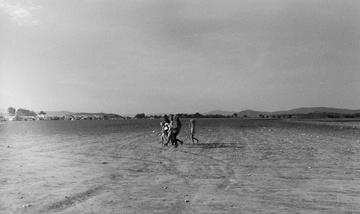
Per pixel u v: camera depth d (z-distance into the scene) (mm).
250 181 13656
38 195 11391
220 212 9453
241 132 50375
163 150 25344
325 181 13617
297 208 9836
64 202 10516
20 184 13180
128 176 14812
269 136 40656
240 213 9375
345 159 19891
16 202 10523
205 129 61250
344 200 10680
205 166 17547
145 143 31562
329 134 43906
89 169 16688
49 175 15086
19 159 20469
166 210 9641
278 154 22469
